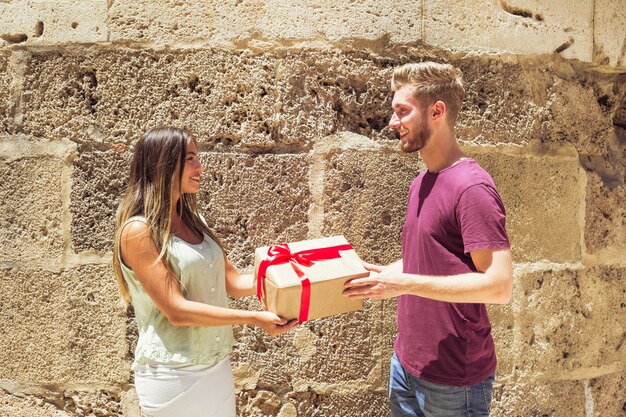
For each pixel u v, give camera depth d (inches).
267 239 95.0
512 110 99.9
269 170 94.5
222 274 76.1
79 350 96.3
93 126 95.5
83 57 95.3
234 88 94.1
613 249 108.9
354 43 94.9
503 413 99.7
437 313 74.7
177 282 69.6
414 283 69.9
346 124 96.1
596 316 106.7
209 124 94.3
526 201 100.8
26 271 97.0
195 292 72.0
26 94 96.6
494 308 98.7
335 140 95.0
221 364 73.1
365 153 95.3
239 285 81.9
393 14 95.4
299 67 94.2
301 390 95.3
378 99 96.3
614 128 111.3
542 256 102.0
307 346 95.0
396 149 96.2
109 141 95.1
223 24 93.9
